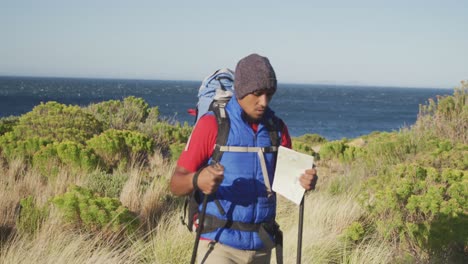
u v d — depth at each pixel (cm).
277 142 276
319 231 562
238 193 264
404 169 670
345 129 6169
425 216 570
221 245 267
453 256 553
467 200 555
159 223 564
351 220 621
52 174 764
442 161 775
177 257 491
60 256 443
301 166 262
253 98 260
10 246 468
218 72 304
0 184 663
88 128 1121
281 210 660
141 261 500
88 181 706
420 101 18625
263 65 256
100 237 505
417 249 547
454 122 1048
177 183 260
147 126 1288
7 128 1075
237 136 264
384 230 554
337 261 522
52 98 10662
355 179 886
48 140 898
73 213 517
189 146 268
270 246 270
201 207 272
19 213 564
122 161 912
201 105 304
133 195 641
